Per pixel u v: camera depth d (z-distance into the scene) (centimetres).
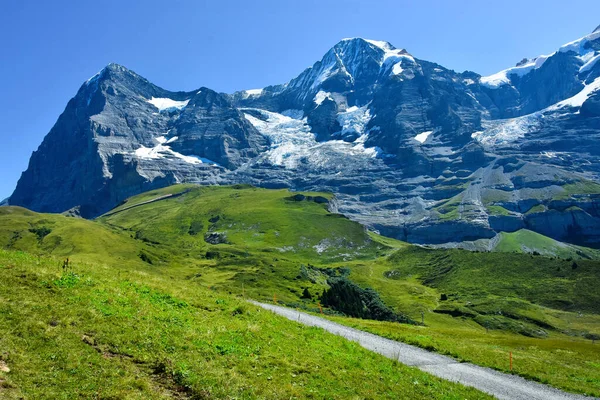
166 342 2547
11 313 2344
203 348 2611
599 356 5556
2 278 2727
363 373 2981
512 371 4162
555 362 4812
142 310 2922
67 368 2028
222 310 3628
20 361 1978
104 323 2555
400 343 4888
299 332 3694
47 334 2250
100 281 3297
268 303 6944
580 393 3672
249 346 2864
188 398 2067
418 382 3152
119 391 1958
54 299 2678
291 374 2602
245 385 2281
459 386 3316
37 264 3309
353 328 5488
